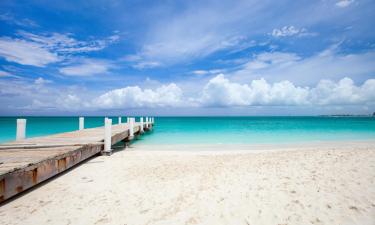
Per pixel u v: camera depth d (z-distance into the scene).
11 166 3.90
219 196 4.09
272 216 3.33
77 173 6.04
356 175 4.68
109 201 4.13
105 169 6.48
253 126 36.28
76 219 3.48
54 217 3.54
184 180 5.22
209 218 3.36
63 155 5.29
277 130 26.66
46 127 32.84
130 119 13.29
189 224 3.23
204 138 18.02
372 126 34.22
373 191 3.92
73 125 37.69
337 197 3.78
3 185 3.48
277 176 4.97
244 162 6.80
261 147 12.41
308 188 4.17
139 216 3.53
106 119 8.73
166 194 4.38
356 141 14.88
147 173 5.98
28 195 4.43
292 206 3.57
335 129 27.77
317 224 3.11
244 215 3.39
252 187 4.39
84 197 4.34
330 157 6.54
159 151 10.75
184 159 7.90
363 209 3.40
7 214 3.63
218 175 5.42
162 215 3.53
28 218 3.51
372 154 6.61
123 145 13.59
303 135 19.98
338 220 3.18
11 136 19.64
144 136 19.91
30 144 6.69
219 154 9.29
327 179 4.57
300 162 6.16
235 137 18.73
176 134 21.86
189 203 3.89
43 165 4.50
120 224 3.30
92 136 9.67
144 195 4.38
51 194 4.49
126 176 5.73
